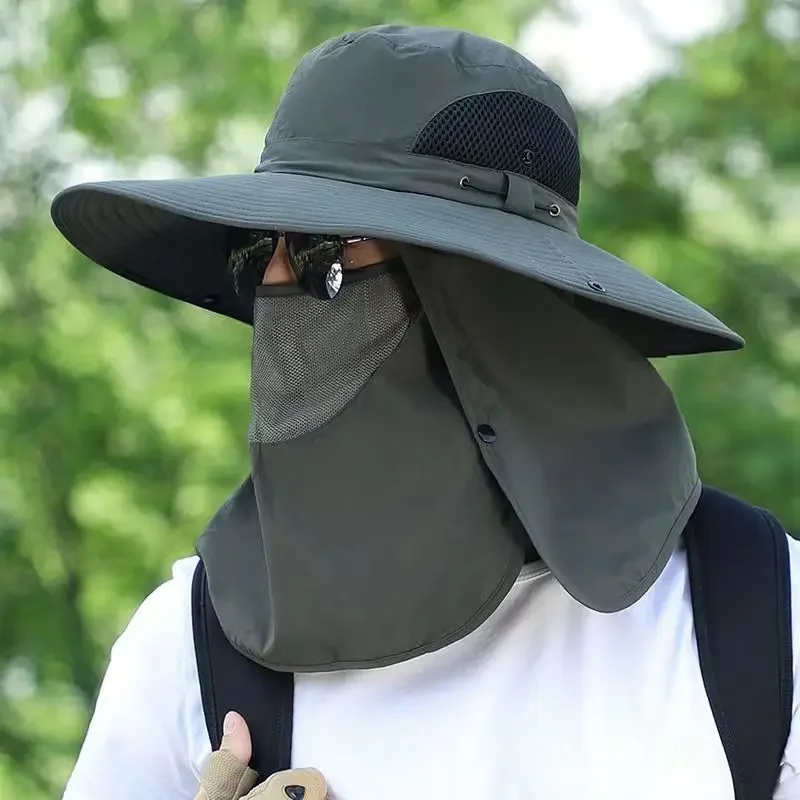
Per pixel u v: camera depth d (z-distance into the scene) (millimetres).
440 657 3898
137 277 5113
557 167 4234
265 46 15625
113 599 17875
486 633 3928
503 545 3854
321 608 3850
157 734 4195
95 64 16391
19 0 17359
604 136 16188
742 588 3875
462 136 3988
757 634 3783
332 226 3523
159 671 4230
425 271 3949
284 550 3928
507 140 4059
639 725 3695
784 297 15570
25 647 19781
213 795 3822
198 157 16703
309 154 4047
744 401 15016
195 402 15883
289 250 4129
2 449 16891
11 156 18438
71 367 16000
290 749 3949
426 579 3820
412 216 3717
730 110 15633
